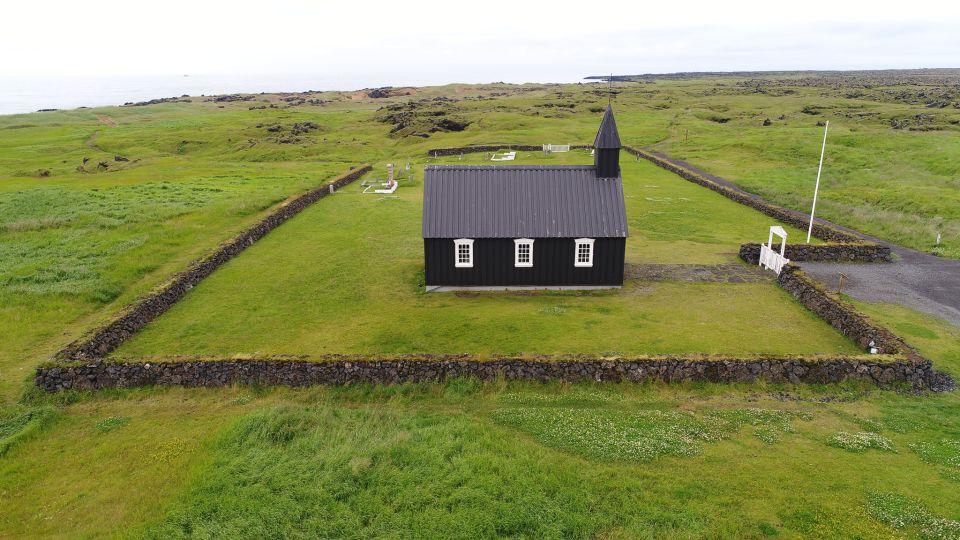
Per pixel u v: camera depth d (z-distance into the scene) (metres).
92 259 35.97
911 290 30.47
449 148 85.56
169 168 75.56
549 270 32.38
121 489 16.03
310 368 22.08
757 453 16.59
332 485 15.41
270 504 14.75
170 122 123.44
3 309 28.73
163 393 21.95
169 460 17.28
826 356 21.75
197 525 14.13
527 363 21.97
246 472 16.17
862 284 31.38
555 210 32.25
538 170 33.56
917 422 18.33
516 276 32.44
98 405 21.30
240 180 63.78
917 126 85.06
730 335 25.53
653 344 24.66
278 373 22.19
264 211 49.00
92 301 30.41
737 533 13.22
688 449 16.77
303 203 52.59
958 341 24.41
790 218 45.06
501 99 162.50
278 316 28.92
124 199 51.94
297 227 46.12
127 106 168.88
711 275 34.12
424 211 32.19
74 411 20.94
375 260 37.91
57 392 21.94
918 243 38.53
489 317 28.31
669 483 15.15
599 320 27.59
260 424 18.52
